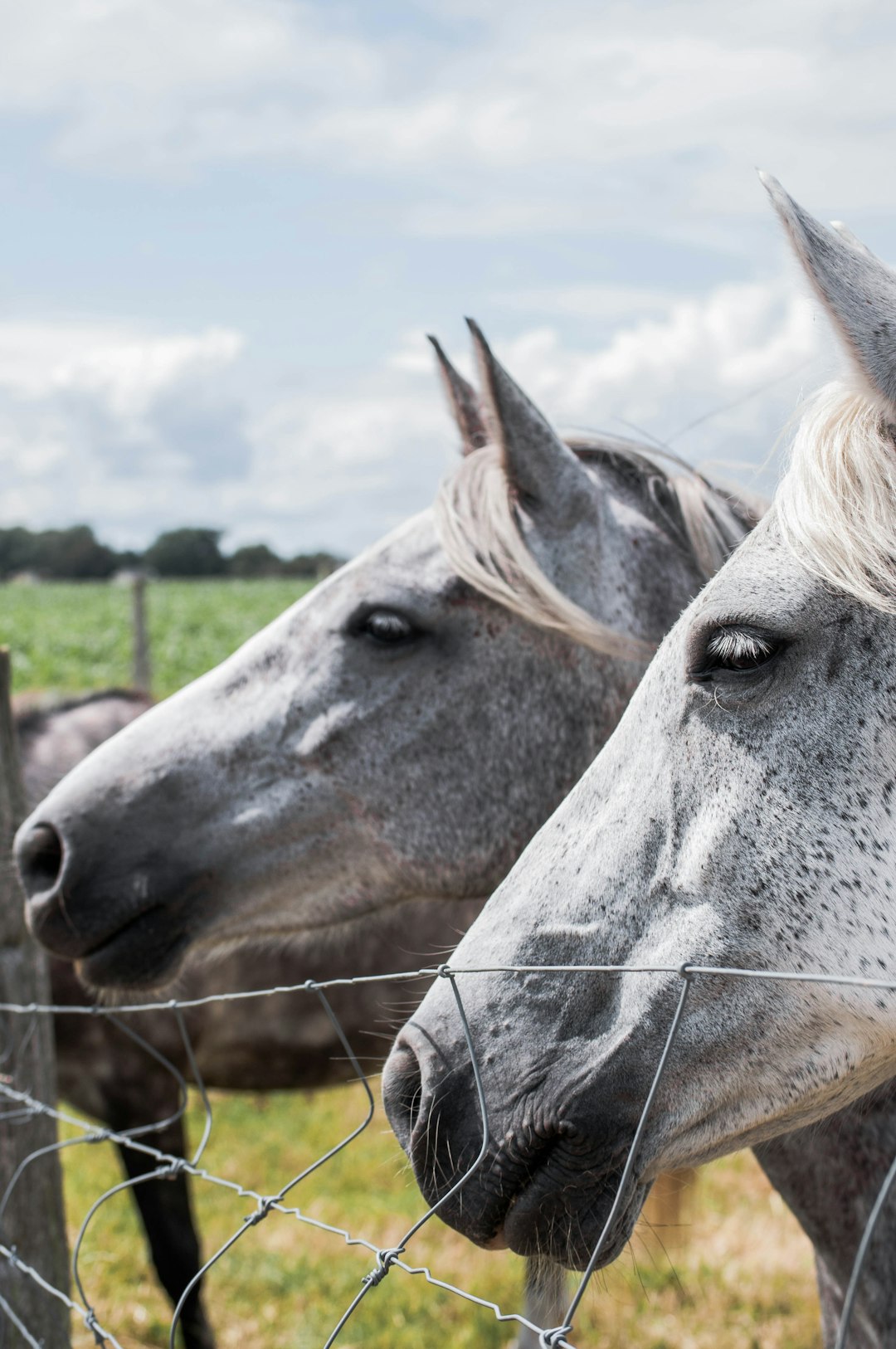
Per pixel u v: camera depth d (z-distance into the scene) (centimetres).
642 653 216
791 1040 138
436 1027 150
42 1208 268
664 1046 139
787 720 139
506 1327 379
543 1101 141
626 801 151
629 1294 396
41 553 6894
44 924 236
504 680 227
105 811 234
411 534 237
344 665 232
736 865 140
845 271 136
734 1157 498
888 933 134
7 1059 266
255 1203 472
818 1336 365
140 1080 376
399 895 237
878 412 140
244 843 233
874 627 137
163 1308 399
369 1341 380
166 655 2131
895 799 135
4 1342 253
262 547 6391
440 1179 146
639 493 235
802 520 139
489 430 226
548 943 148
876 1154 180
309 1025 380
